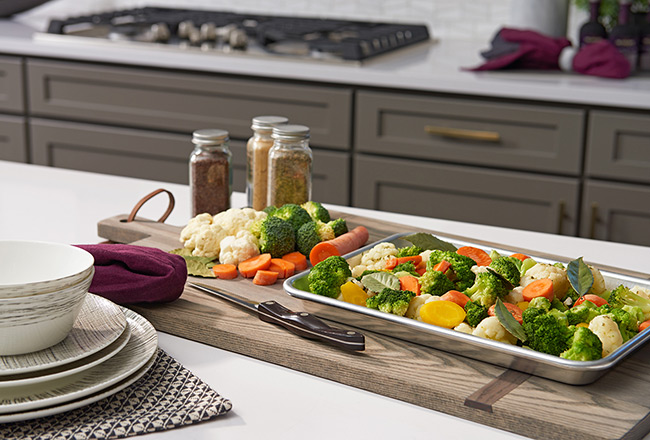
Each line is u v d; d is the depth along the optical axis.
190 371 0.87
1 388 0.75
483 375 0.84
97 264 1.03
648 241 2.27
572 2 2.93
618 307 0.98
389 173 2.50
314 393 0.84
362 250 1.18
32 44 2.84
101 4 3.62
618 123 2.20
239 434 0.74
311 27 2.87
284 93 2.55
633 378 0.85
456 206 2.46
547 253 1.31
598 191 2.28
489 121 2.34
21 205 1.50
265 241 1.18
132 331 0.89
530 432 0.77
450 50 2.86
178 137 2.74
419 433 0.76
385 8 3.23
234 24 2.96
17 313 0.76
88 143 2.88
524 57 2.47
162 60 2.67
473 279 1.03
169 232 1.33
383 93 2.44
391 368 0.85
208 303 1.04
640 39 2.45
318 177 2.58
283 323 0.94
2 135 2.98
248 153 1.49
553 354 0.85
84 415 0.75
